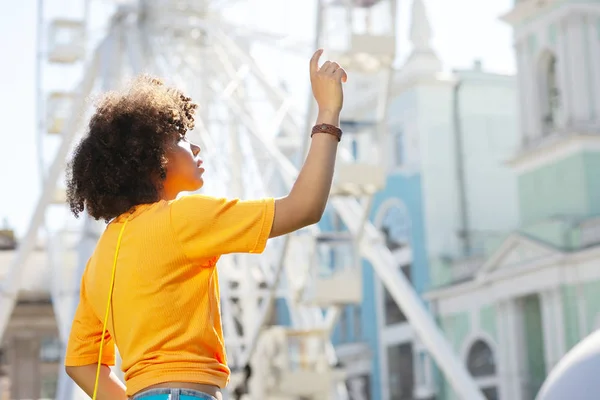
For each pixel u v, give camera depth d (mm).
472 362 23953
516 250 21875
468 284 23594
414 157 26547
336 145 2334
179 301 2254
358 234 13430
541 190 21531
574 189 20469
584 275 19844
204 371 2240
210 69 15484
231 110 14609
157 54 14398
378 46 11953
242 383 14578
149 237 2266
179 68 15188
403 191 26828
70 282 14867
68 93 15016
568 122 20531
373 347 27781
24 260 14625
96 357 2570
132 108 2432
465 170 26453
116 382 2572
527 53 21922
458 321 24266
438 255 25797
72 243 15062
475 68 26906
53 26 14688
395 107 27344
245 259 16922
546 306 20828
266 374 14586
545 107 21703
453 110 26656
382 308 27531
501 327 22594
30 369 31188
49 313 31328
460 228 26141
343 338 29469
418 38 26891
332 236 13492
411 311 13953
